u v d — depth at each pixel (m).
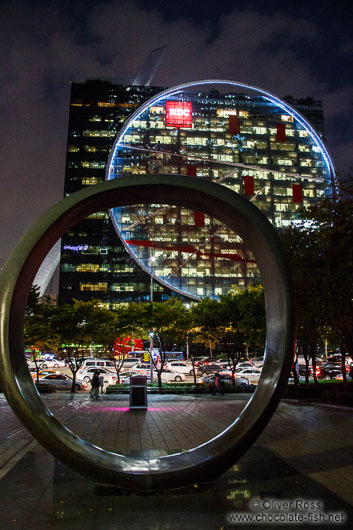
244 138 101.56
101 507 5.02
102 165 95.38
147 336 32.38
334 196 14.29
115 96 99.75
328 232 13.21
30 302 25.06
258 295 25.64
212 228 93.62
